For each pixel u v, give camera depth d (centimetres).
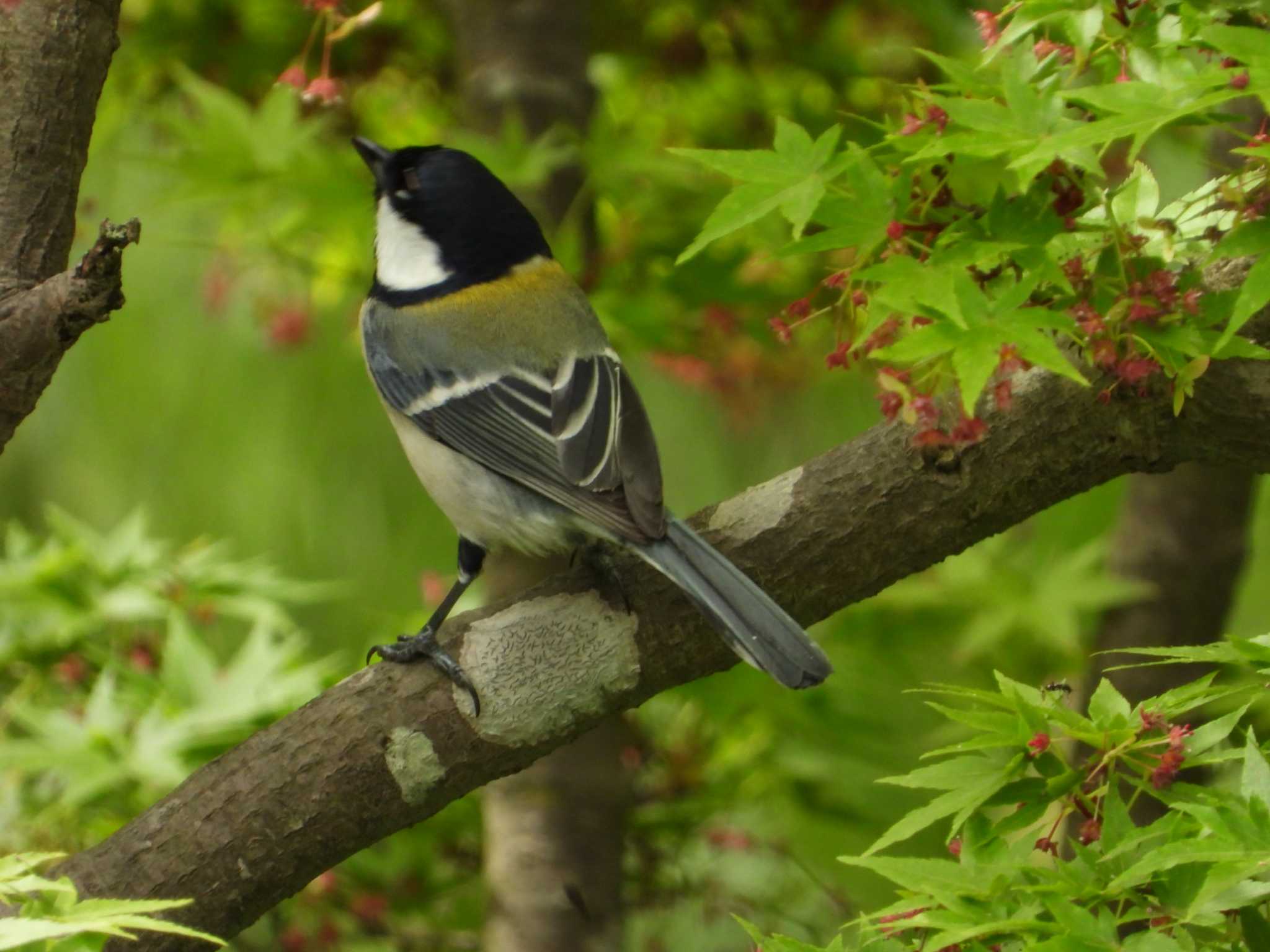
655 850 929
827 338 961
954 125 529
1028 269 512
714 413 1134
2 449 580
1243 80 469
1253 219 502
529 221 820
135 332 1079
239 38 1066
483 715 588
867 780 919
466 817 939
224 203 896
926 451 598
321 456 1088
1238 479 859
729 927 938
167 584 895
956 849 505
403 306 789
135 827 579
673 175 886
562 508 725
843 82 1062
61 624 864
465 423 748
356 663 982
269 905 584
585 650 599
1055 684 542
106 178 1062
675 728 937
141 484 1088
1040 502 605
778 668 569
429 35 1062
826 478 613
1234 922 450
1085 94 492
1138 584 884
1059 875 456
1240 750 465
